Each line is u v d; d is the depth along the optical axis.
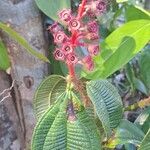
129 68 0.29
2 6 0.22
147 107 0.25
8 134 0.26
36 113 0.20
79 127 0.18
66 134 0.18
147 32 0.20
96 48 0.17
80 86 0.18
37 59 0.23
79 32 0.17
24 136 0.26
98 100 0.18
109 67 0.20
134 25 0.20
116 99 0.18
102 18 0.26
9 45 0.22
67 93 0.18
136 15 0.23
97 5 0.17
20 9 0.22
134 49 0.20
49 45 0.24
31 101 0.24
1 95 0.24
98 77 0.20
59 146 0.18
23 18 0.22
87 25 0.17
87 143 0.18
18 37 0.18
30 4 0.22
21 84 0.24
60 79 0.20
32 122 0.25
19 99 0.25
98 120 0.20
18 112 0.25
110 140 0.21
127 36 0.20
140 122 0.24
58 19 0.19
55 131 0.18
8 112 0.25
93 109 0.19
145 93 0.30
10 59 0.23
